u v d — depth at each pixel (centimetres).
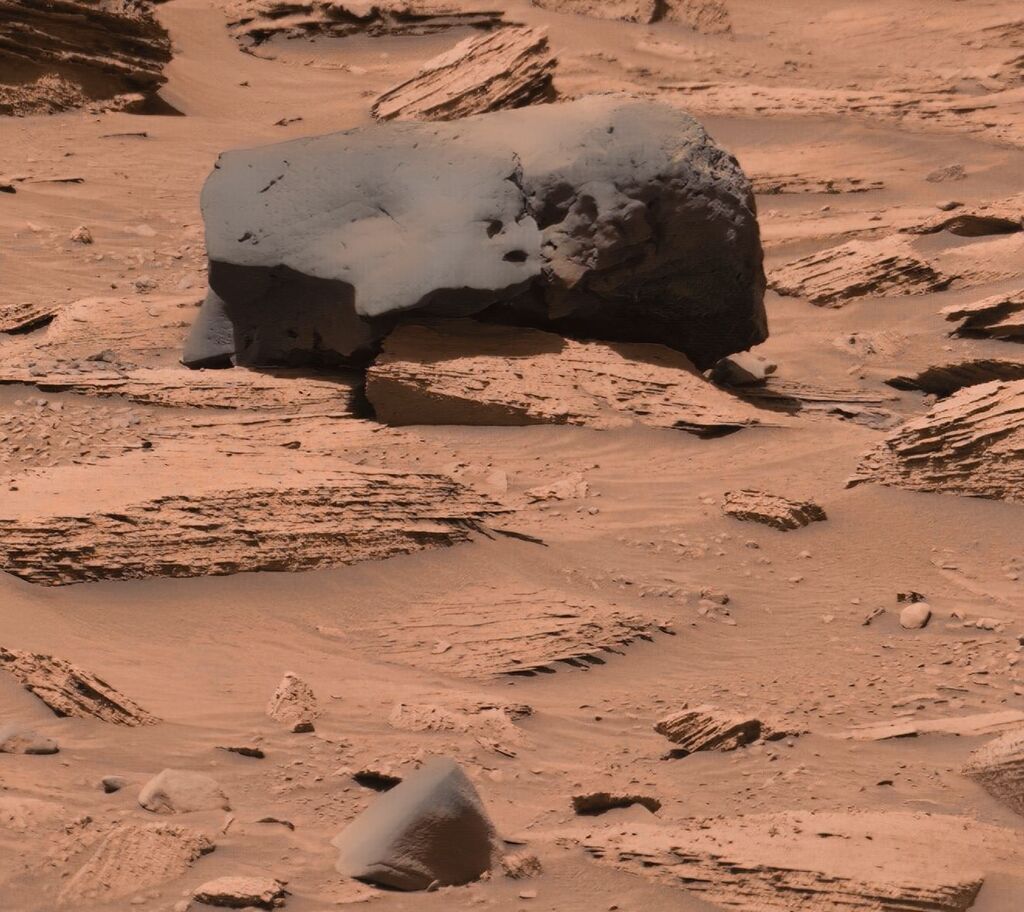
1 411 3109
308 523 2469
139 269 4256
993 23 8919
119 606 2247
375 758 1769
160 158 5553
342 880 1442
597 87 7131
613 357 3381
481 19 8362
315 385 3281
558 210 3456
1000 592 2516
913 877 1508
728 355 3722
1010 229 4819
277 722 1872
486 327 3403
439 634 2300
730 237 3475
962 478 2861
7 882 1348
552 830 1630
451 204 3356
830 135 6394
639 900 1482
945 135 6244
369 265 3275
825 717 2059
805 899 1485
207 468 2639
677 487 2928
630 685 2186
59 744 1719
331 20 8369
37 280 4091
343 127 6506
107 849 1421
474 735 1891
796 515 2769
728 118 6638
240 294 3388
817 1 9894
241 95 7194
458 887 1477
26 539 2284
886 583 2564
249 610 2298
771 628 2403
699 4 8956
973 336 4128
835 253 4662
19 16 6078
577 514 2764
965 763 1856
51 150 5538
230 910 1351
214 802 1588
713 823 1648
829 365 3997
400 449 2994
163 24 8225
